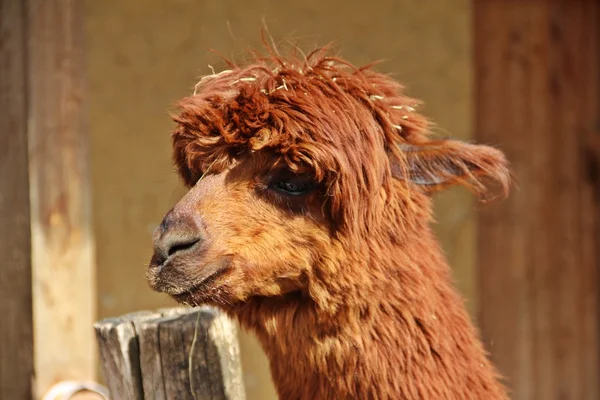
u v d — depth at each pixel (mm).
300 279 8109
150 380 8117
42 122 11789
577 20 18250
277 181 7949
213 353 8188
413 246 8414
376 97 8328
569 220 18297
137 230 15719
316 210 8008
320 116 7844
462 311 8734
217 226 7812
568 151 18266
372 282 8125
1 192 12008
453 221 17391
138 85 15750
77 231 12031
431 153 8367
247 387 15750
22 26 11734
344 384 8227
